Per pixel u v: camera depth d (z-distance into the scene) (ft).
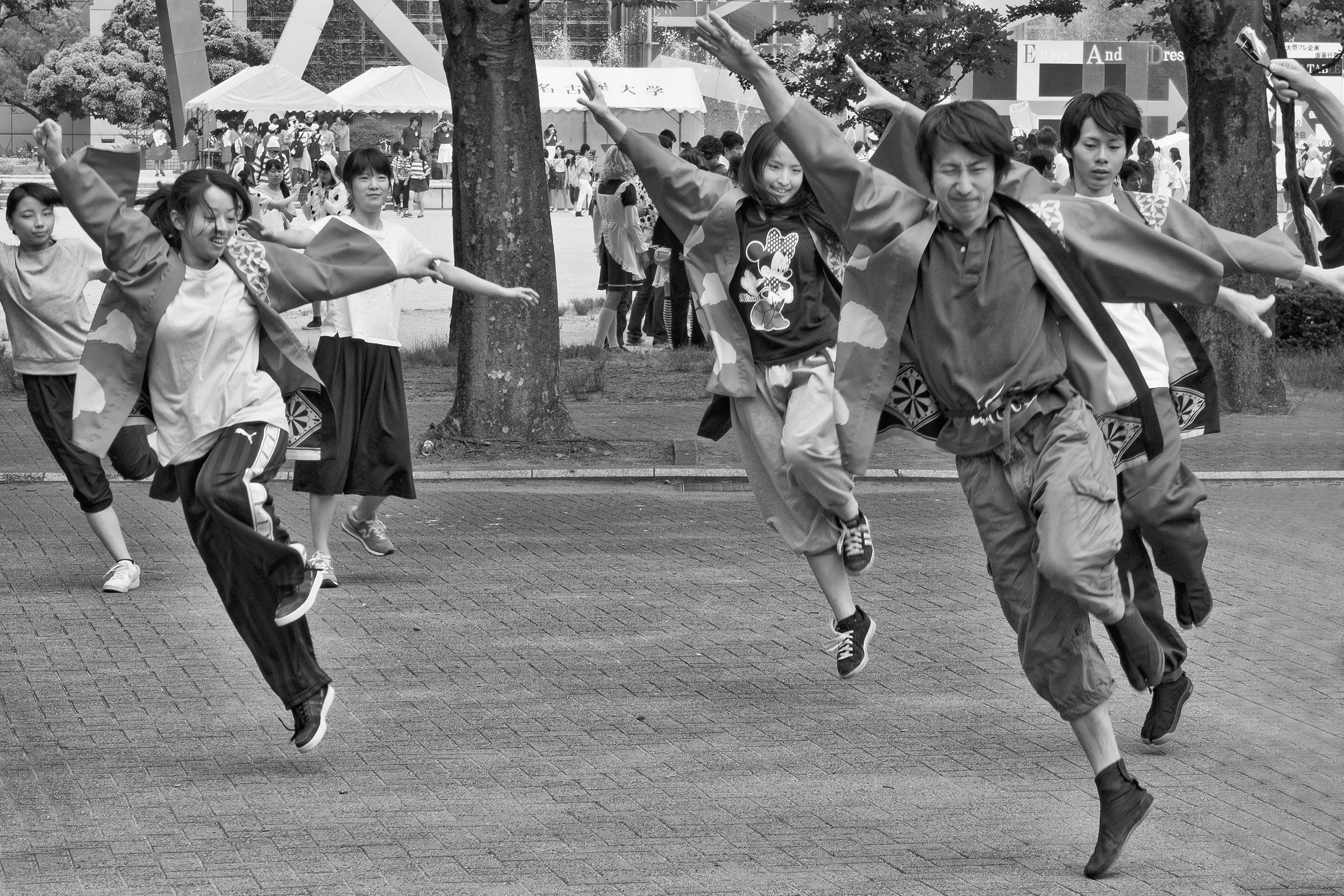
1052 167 70.13
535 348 57.06
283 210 48.88
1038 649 20.86
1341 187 74.38
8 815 22.61
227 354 24.81
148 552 40.88
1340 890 19.93
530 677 29.89
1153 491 25.58
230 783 24.04
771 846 21.48
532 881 20.17
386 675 30.01
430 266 26.43
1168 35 105.50
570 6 325.21
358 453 37.19
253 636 24.59
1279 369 71.10
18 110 370.53
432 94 199.62
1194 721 27.14
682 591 37.01
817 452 27.40
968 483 21.70
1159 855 21.15
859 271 21.89
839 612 28.76
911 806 23.11
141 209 25.43
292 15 222.89
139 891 19.84
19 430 61.11
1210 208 67.87
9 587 36.81
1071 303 20.74
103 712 27.55
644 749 25.67
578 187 205.98
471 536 43.62
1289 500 42.47
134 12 302.66
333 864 20.77
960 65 93.71
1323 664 30.14
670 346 86.28
